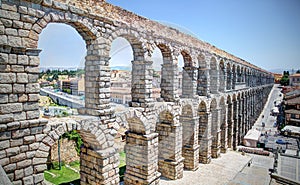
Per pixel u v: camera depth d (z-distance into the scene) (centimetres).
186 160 2634
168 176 2094
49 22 1363
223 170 2372
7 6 1181
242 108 4997
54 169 2852
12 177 1230
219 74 3453
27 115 1278
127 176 1941
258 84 6750
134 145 1912
